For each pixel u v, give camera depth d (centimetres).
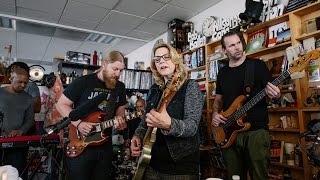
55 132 175
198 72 362
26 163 215
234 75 185
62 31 495
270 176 250
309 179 209
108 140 176
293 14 238
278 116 261
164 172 121
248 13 263
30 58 748
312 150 163
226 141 179
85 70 402
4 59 477
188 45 393
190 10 384
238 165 176
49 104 311
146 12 393
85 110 164
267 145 164
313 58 161
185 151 117
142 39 533
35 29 487
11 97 217
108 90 182
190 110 115
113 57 174
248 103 169
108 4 367
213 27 346
